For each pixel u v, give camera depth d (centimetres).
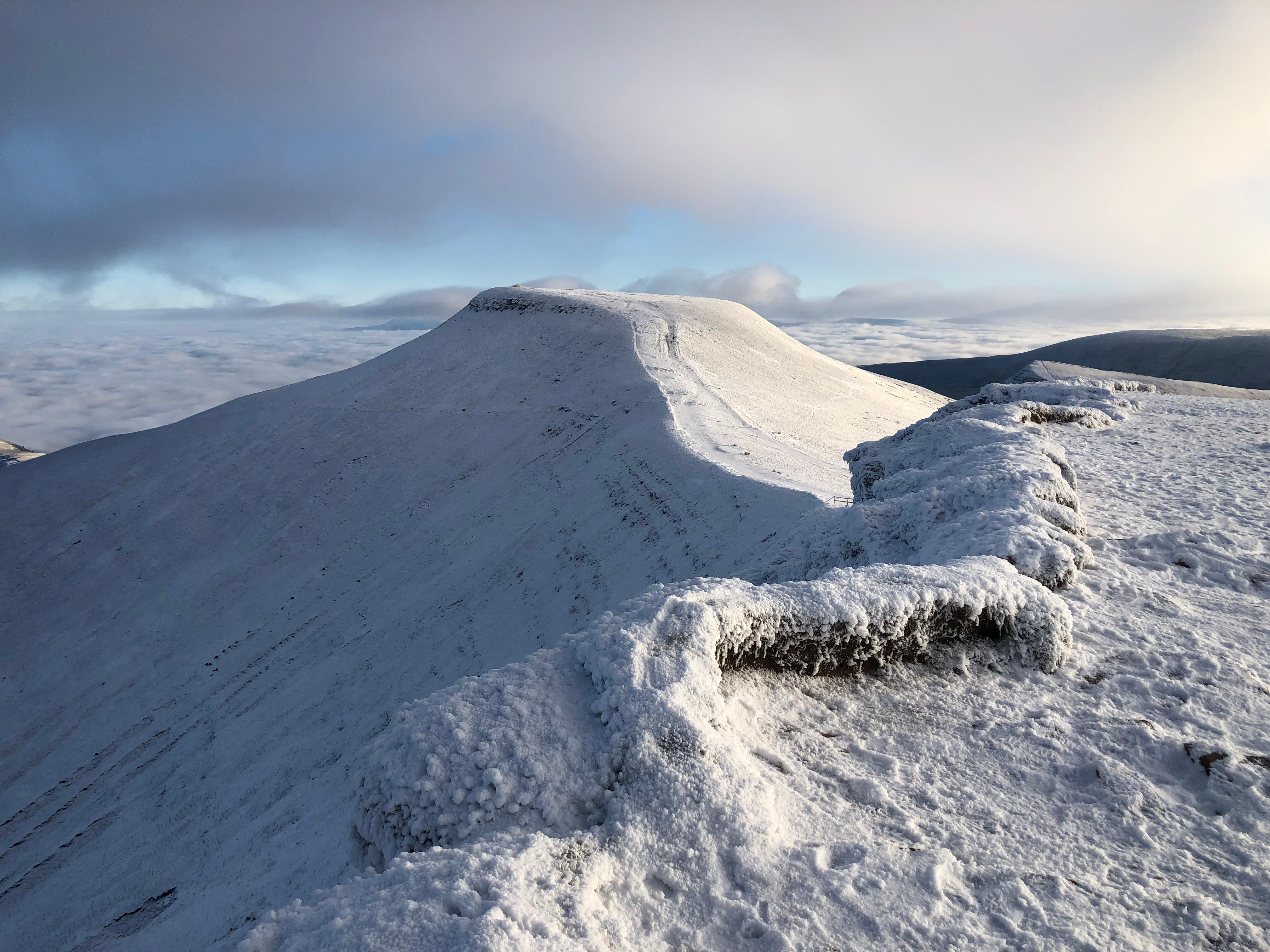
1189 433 1548
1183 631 658
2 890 2375
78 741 3225
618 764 414
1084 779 463
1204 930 341
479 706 455
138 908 1947
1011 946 327
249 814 2255
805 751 475
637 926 334
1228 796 440
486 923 289
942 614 597
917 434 1368
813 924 335
